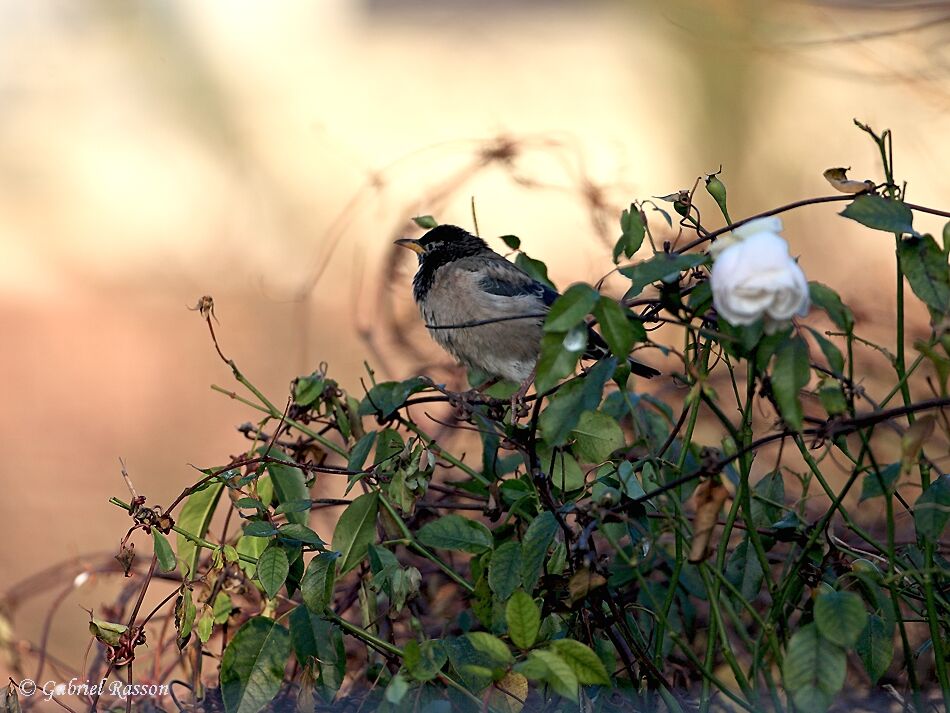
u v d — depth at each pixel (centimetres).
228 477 650
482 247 1063
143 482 1538
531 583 601
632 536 645
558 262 1827
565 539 616
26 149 2466
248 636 611
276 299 1981
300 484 701
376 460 734
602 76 2372
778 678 685
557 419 569
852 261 1600
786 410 517
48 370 1881
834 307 560
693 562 522
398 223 1420
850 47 1318
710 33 1573
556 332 533
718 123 2072
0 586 1164
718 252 528
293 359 1855
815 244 1678
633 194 1187
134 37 2519
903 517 790
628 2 2348
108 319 2100
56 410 1730
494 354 1016
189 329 2019
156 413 1748
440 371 1046
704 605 803
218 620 687
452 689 595
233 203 2334
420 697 583
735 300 488
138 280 2222
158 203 2345
